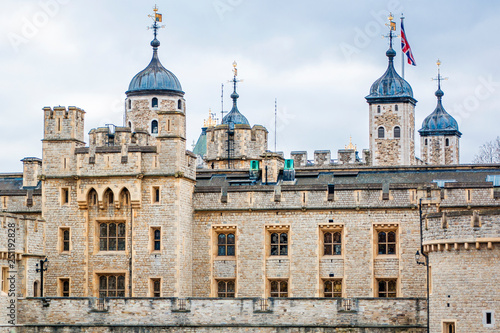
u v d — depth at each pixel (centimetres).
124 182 7238
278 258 7275
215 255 7381
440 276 6025
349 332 6569
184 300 6794
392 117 11012
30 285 7019
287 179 7669
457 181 7406
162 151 7225
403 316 6500
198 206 7394
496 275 5766
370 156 11062
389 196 7125
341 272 7175
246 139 9381
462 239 5869
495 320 5762
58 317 6875
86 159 7312
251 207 7294
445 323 5981
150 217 7206
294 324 6656
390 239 7156
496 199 6969
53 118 7419
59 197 7362
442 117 12812
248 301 6731
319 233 7225
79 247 7294
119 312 6850
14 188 8119
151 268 7175
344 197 7188
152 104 9319
